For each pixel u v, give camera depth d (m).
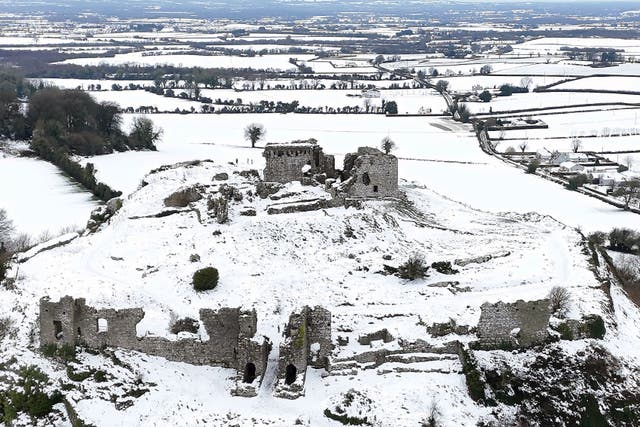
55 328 120.75
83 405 110.88
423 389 114.50
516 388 117.38
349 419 109.38
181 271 141.50
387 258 150.00
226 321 119.75
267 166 181.00
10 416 110.94
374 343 122.25
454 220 189.25
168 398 113.50
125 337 120.81
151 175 197.12
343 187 175.50
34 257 154.25
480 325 123.50
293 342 115.50
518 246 164.75
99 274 142.25
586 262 155.25
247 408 111.56
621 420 118.62
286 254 151.88
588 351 126.25
